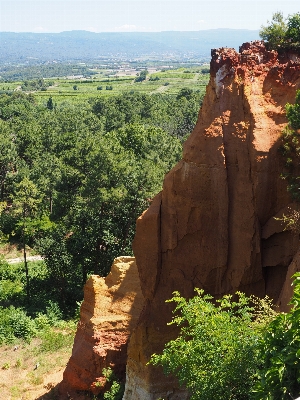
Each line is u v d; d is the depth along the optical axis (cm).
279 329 1166
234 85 1894
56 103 15738
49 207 5941
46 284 4241
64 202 5228
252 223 1880
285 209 1888
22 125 8600
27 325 3362
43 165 6244
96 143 5441
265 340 1165
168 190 1967
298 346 1100
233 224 1906
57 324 3519
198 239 1953
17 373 2861
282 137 1869
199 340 1305
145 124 8669
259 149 1850
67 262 4078
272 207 1900
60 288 4094
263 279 1942
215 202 1895
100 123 8600
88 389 2300
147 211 2025
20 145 7588
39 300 3991
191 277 1983
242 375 1218
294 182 1850
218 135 1873
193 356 1291
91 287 2341
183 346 1347
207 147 1880
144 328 2020
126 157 4647
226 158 1878
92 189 4256
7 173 6600
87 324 2319
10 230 5694
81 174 5238
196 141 1900
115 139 5825
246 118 1888
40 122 9019
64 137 7231
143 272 2041
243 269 1902
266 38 2141
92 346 2281
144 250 2022
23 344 3222
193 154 1900
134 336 2045
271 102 1930
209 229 1927
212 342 1286
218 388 1227
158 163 5044
